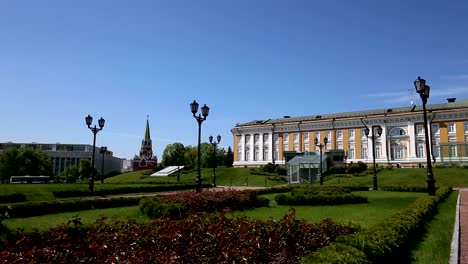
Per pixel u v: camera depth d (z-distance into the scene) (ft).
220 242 20.89
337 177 181.68
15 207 53.11
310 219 47.65
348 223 31.89
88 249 20.01
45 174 308.81
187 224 24.53
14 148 297.53
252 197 63.52
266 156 286.46
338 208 61.26
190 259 19.15
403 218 32.68
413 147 224.94
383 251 21.90
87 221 48.39
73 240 22.18
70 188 98.94
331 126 259.60
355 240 21.63
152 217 50.52
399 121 233.14
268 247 22.52
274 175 216.13
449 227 38.09
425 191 96.68
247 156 296.30
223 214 27.25
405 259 25.32
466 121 212.43
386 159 232.12
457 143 198.80
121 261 17.63
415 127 226.99
